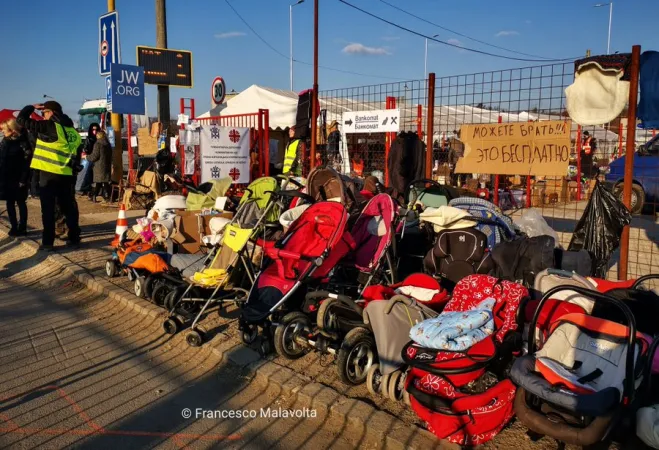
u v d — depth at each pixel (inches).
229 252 214.2
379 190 288.7
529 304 147.4
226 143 397.1
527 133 230.5
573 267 186.5
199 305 229.0
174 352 198.1
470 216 200.8
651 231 363.9
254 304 186.2
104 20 514.9
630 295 146.1
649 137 447.5
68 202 358.0
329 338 168.7
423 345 134.7
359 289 207.9
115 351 200.1
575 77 208.2
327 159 394.9
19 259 353.4
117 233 304.5
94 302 260.4
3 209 595.2
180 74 600.1
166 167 496.1
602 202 204.4
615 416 110.8
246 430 145.6
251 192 240.4
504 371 140.4
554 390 114.0
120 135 593.0
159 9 606.9
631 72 192.7
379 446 135.0
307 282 192.1
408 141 287.7
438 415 128.2
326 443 138.5
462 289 158.7
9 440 141.1
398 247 237.0
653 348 118.6
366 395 156.6
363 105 435.8
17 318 239.1
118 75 503.2
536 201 461.7
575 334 132.0
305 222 207.2
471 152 250.5
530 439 131.8
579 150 394.0
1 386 172.1
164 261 243.1
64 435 143.6
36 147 344.8
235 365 182.9
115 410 156.8
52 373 181.6
